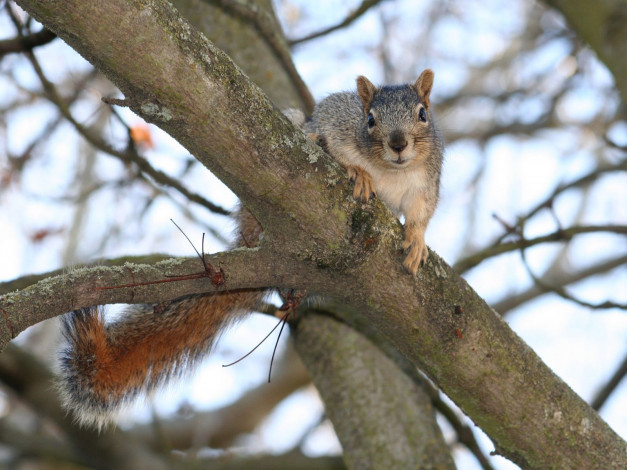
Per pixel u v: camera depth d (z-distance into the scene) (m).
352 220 7.18
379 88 10.86
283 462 13.62
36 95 15.51
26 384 12.11
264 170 6.74
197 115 6.34
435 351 7.96
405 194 10.62
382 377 10.94
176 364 9.71
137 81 6.09
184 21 6.21
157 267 6.91
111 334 9.23
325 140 10.58
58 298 6.51
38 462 15.62
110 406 9.13
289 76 12.03
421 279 7.65
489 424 8.33
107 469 12.77
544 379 8.23
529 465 8.44
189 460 13.64
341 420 10.77
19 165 15.07
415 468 10.20
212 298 9.80
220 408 18.28
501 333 8.09
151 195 16.03
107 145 11.59
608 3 11.97
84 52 5.95
